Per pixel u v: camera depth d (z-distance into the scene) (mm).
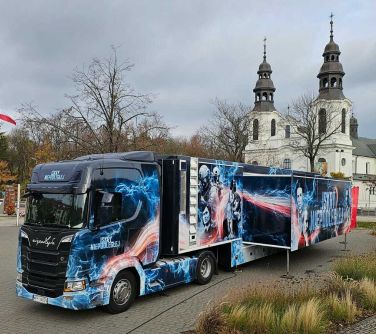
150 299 8531
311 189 12180
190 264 9273
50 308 8000
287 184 10859
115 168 7652
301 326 5949
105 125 21031
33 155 45781
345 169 67125
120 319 7285
